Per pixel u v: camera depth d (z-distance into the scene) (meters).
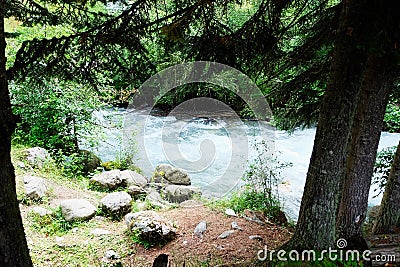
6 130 1.77
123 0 3.80
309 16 4.14
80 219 4.91
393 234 3.88
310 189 2.91
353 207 3.56
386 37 2.06
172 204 5.79
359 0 2.23
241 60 3.78
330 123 2.72
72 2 3.76
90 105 7.37
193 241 4.41
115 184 6.49
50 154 7.14
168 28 3.19
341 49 2.54
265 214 5.36
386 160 5.64
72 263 3.93
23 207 4.98
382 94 3.44
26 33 7.51
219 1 3.53
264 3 3.84
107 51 3.44
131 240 4.47
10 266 1.83
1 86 1.75
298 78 4.39
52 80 6.77
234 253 4.05
